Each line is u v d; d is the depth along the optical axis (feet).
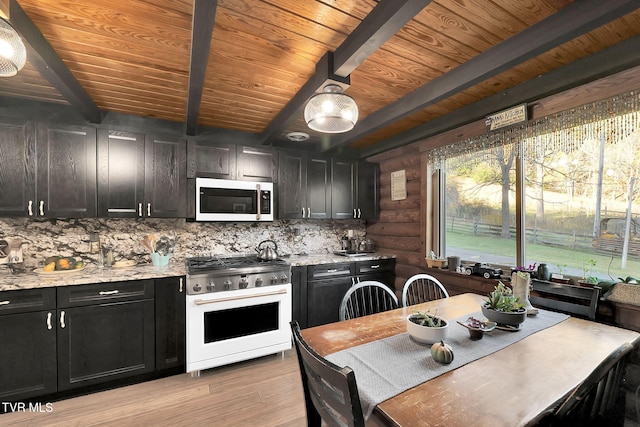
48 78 5.55
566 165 6.78
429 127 9.05
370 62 5.82
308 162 11.04
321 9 4.36
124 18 4.54
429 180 10.01
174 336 7.89
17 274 7.45
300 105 6.90
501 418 2.64
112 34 4.92
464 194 9.28
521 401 2.90
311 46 5.29
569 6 4.22
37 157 7.30
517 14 4.46
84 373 6.95
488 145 7.77
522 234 7.61
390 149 11.16
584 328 4.84
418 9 3.80
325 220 12.76
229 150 9.68
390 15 3.99
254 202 9.89
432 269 9.69
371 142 11.65
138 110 8.25
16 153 7.11
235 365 8.52
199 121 9.13
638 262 5.74
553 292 5.98
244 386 7.39
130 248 9.19
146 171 8.53
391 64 5.90
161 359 7.73
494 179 8.34
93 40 5.07
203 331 7.93
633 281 5.70
